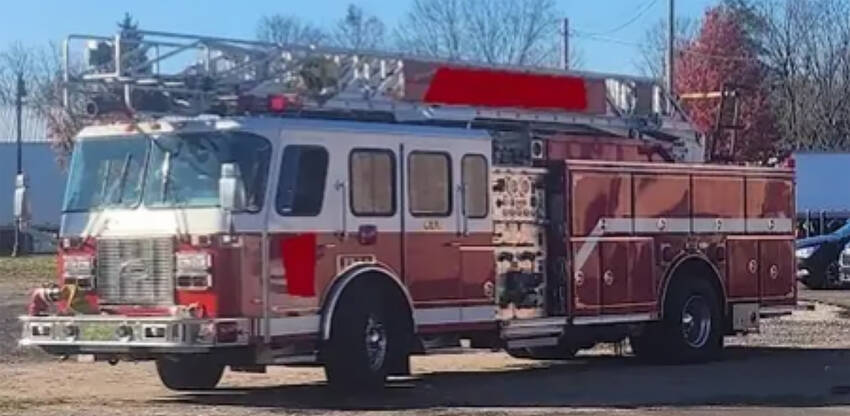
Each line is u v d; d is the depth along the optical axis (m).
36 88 75.31
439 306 16.02
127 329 14.34
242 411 14.19
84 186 15.16
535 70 17.83
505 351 19.44
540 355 19.72
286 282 14.53
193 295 14.26
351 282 15.04
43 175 65.12
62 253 15.12
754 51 66.69
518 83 17.56
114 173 15.00
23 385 16.84
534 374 18.02
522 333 17.12
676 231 18.98
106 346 14.47
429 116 16.45
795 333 23.66
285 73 15.43
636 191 18.47
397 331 15.57
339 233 15.00
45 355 20.36
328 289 14.88
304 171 14.77
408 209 15.72
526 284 17.30
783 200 20.67
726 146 21.06
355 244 15.14
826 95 67.06
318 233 14.82
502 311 16.94
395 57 16.30
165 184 14.63
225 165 14.05
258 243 14.33
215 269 14.15
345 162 15.13
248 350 14.45
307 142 14.80
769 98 62.91
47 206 64.81
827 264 35.12
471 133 16.56
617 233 18.20
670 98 19.94
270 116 14.87
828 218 49.06
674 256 18.94
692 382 16.94
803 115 66.50
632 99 19.31
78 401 15.14
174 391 16.14
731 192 19.83
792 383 16.75
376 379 15.27
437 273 16.00
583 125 18.50
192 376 15.92
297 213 14.66
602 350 21.38
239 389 16.38
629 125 19.14
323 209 14.88
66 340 14.70
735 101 21.42
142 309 14.55
